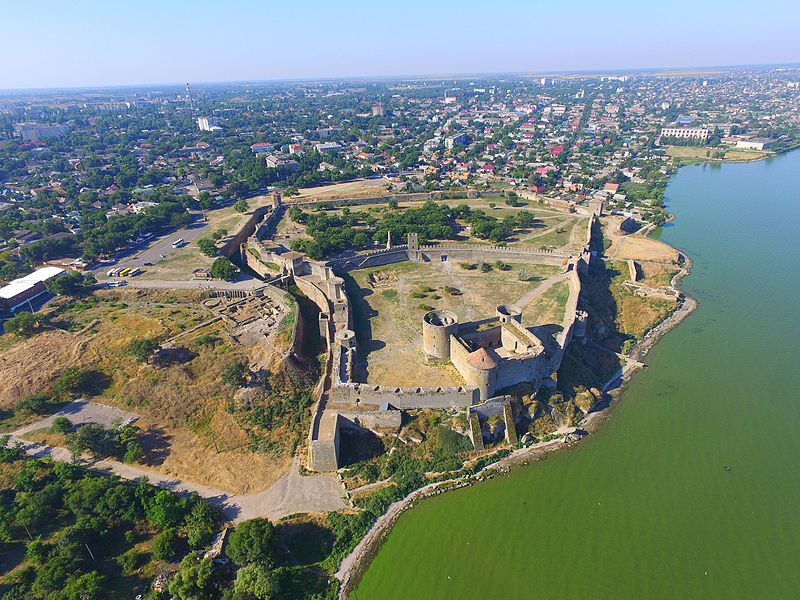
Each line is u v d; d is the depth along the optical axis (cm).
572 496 8438
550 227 19538
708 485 8575
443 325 10544
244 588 6600
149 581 6944
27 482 8006
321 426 9081
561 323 12138
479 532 7862
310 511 8138
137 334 11538
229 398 10000
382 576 7231
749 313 13862
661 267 16262
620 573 7169
